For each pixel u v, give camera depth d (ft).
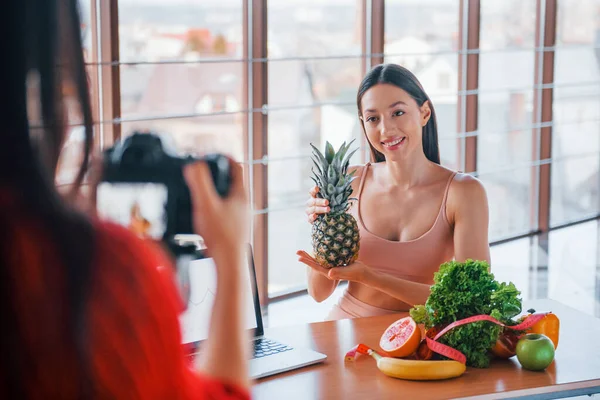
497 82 17.15
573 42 18.53
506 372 6.07
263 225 13.42
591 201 19.75
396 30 15.03
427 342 6.12
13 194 2.20
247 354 2.81
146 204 2.58
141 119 11.39
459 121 16.62
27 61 2.08
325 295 8.55
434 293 6.26
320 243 7.43
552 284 15.12
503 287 6.27
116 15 10.97
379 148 8.33
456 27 15.93
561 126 18.75
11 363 2.22
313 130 13.84
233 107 12.73
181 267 2.66
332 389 5.81
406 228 8.32
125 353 2.30
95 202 2.35
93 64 9.95
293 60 13.35
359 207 8.63
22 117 2.13
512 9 17.04
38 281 2.22
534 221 18.61
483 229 8.13
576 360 6.32
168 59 11.72
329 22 13.75
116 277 2.31
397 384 5.88
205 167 2.67
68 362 2.24
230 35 12.47
